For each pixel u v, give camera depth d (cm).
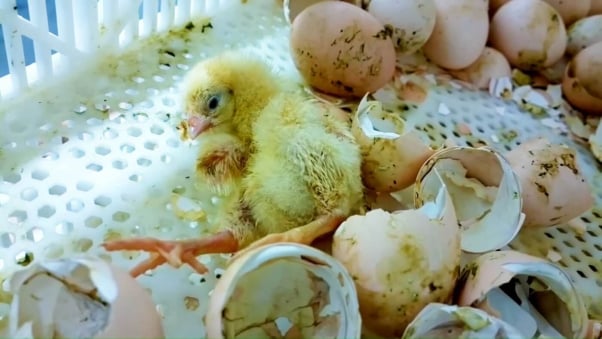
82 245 24
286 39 35
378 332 23
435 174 25
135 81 31
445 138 33
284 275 21
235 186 25
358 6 33
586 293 27
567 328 22
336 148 24
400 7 32
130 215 26
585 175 33
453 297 23
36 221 25
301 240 22
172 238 25
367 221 22
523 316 22
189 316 23
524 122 35
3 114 28
